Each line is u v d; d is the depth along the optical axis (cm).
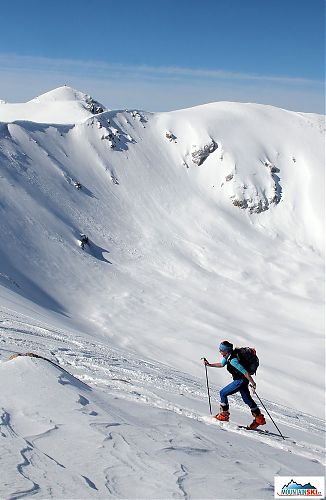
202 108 12669
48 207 7256
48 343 1570
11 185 7031
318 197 10138
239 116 12194
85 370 1179
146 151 10488
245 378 855
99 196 8675
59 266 6022
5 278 4606
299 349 4988
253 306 6344
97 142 9900
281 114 12619
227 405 851
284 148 11344
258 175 10425
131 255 7425
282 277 7600
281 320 5956
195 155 10719
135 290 6181
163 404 839
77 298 5503
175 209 9256
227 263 7831
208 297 6469
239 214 9694
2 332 1553
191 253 8000
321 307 6438
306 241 9250
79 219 7638
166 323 5300
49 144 9012
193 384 1599
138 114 11375
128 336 4716
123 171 9662
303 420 1458
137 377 1304
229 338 5097
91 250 7006
